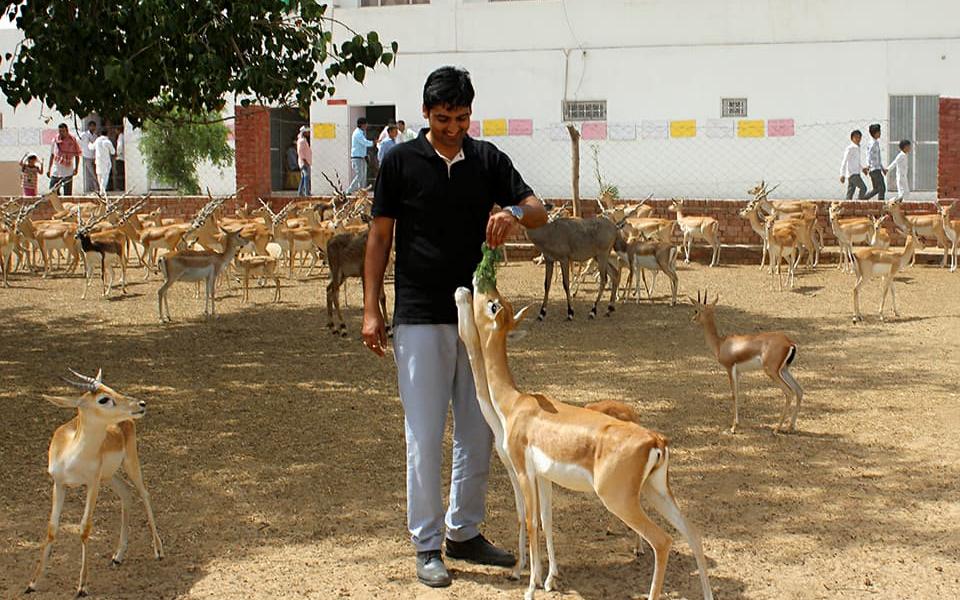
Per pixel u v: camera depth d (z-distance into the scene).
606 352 11.77
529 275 17.98
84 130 26.97
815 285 16.53
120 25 10.17
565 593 5.50
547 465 5.18
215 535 6.36
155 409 9.25
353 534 6.37
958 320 13.48
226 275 16.50
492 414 5.47
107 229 18.16
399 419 8.95
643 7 24.56
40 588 5.60
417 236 5.59
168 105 12.11
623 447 4.92
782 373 8.42
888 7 23.61
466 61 25.55
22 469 7.53
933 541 6.20
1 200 24.11
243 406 9.35
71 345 12.13
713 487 7.18
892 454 7.89
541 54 25.17
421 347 5.58
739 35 24.23
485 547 5.91
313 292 16.23
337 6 26.06
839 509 6.74
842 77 23.95
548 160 25.45
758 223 19.34
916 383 10.13
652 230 18.97
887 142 23.89
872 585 5.59
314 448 8.11
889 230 20.06
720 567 5.83
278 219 18.97
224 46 11.32
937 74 23.61
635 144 25.02
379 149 23.47
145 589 5.59
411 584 5.63
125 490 5.97
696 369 10.86
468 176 5.59
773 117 24.30
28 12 10.16
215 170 26.81
